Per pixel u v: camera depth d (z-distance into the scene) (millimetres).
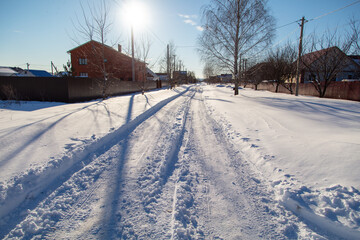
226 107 10336
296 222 2119
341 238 1888
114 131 4977
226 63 18375
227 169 3396
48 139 4109
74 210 2266
